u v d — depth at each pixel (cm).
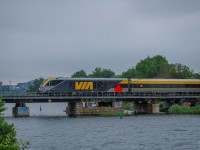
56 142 6600
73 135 7462
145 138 6931
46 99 12050
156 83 13612
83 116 11819
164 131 7838
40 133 7769
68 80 12681
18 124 9419
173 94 13425
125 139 6856
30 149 5906
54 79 12656
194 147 5900
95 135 7438
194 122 9450
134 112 13788
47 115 12875
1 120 3788
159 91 13650
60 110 19162
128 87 13288
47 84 12606
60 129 8412
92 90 12888
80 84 12788
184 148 5828
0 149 2708
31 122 9900
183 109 12725
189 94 13662
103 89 13012
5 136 3566
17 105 12450
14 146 2756
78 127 8762
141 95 13100
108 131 8006
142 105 13700
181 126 8638
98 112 12488
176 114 12181
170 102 14025
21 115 12244
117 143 6431
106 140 6781
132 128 8450
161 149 5788
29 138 7081
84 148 5988
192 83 13950
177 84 13825
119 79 13250
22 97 11688
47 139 6956
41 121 10169
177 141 6500
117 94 12912
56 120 10456
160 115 11788
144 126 8788
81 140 6812
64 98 12100
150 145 6156
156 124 9150
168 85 13738
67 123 9644
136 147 6000
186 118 10550
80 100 12431
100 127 8731
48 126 8981
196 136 7050
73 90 12706
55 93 12338
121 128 8481
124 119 10556
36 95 11850
